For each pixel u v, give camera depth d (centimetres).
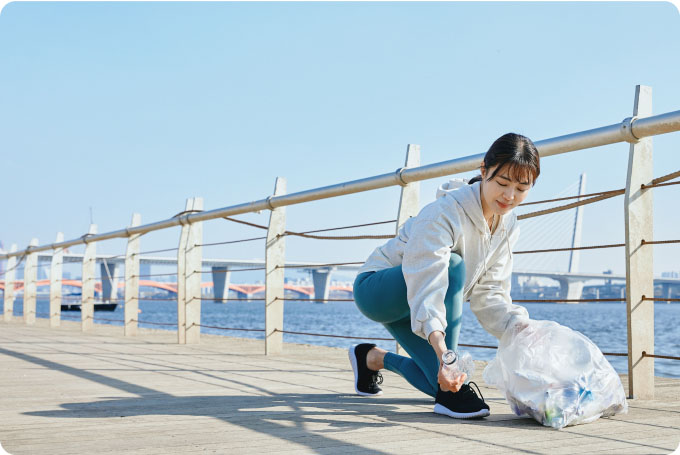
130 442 145
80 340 494
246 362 333
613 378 175
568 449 138
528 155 165
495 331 194
